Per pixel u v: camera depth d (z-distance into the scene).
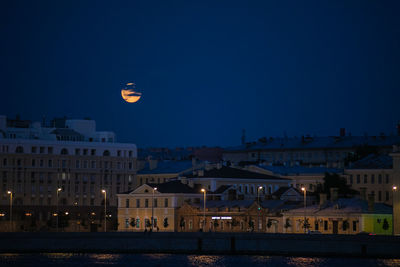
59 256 183.00
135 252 186.88
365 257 168.12
